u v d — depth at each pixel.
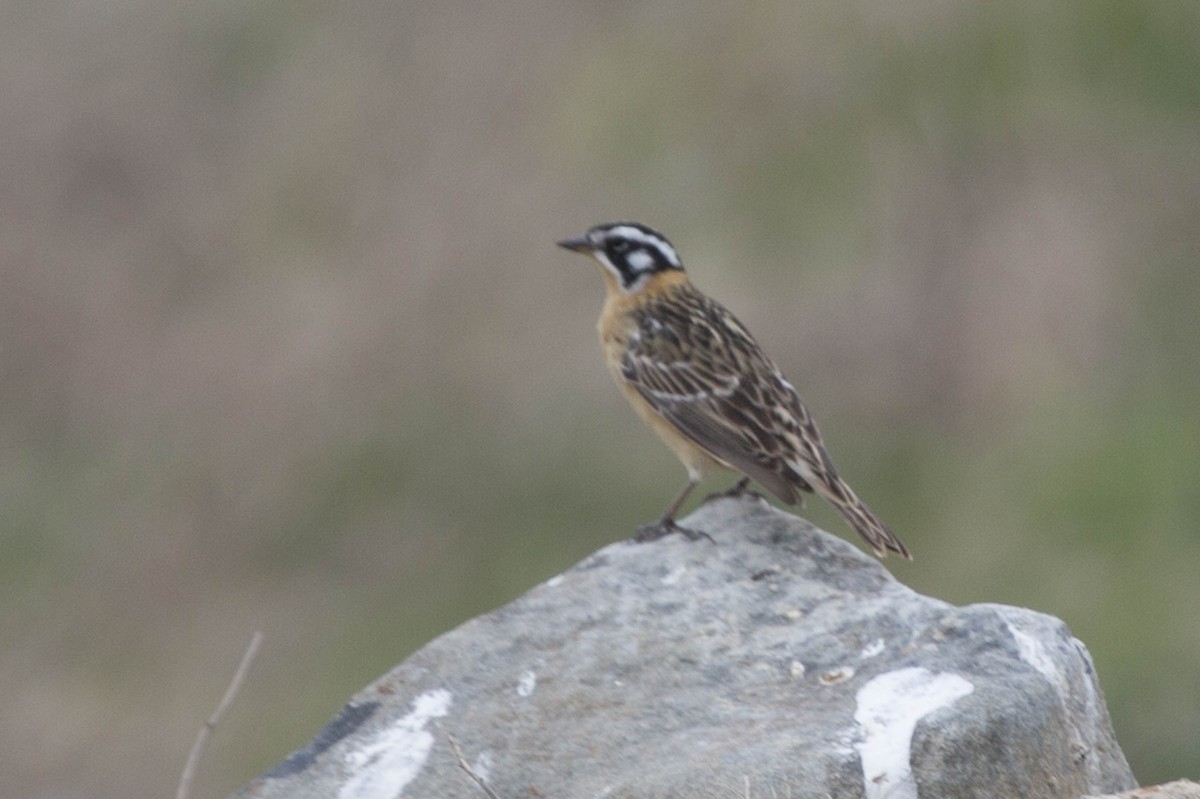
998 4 17.39
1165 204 17.53
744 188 18.05
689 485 9.70
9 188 22.84
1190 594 14.52
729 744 6.85
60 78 23.70
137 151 23.05
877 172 17.78
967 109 17.53
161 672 18.17
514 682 7.57
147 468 19.95
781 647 7.40
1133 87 17.11
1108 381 16.83
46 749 17.44
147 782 17.16
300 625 18.19
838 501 8.94
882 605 7.48
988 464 16.50
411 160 21.08
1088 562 15.12
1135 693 13.85
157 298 21.53
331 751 7.50
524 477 18.50
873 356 17.73
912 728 6.66
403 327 19.72
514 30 21.73
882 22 17.72
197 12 23.75
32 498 19.89
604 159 18.83
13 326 21.38
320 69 22.75
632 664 7.50
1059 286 17.38
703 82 18.45
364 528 18.78
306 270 20.75
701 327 9.80
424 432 18.95
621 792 6.76
